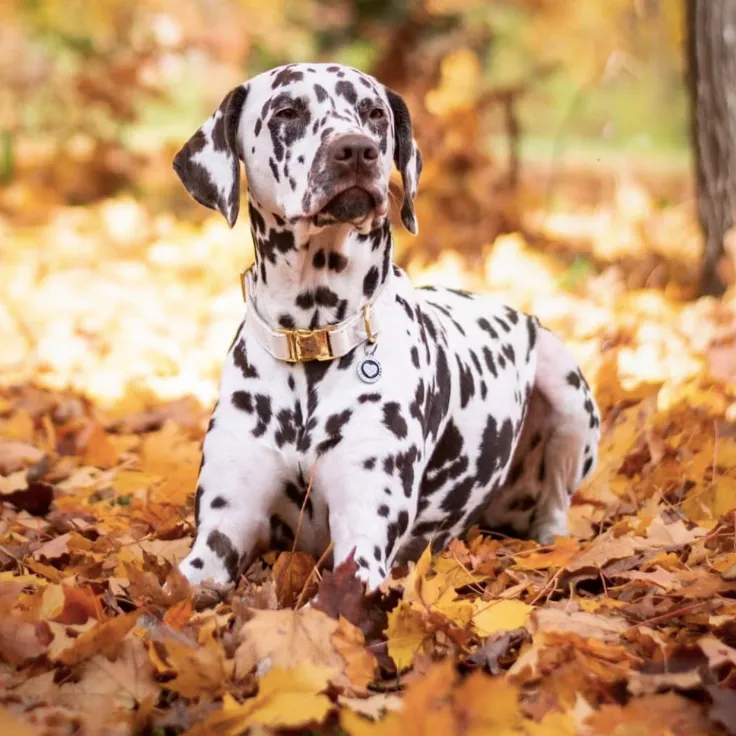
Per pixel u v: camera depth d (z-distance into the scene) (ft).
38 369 32.63
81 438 25.59
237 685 13.00
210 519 16.29
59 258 51.60
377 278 16.52
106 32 70.59
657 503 20.34
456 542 17.63
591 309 35.83
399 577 16.29
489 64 66.18
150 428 27.20
